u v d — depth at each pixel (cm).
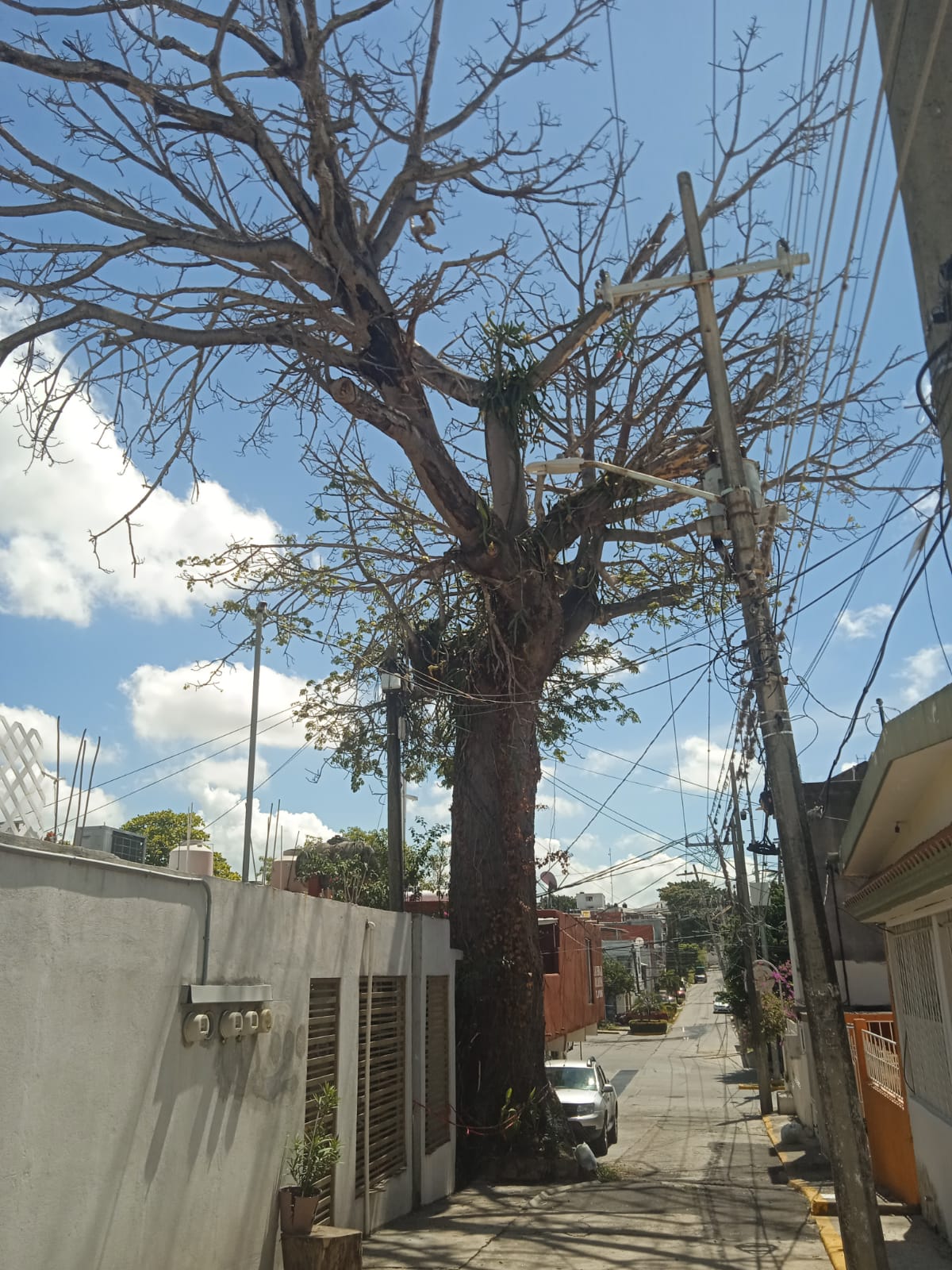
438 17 1243
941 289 396
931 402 400
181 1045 681
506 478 1520
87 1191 568
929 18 412
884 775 858
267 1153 798
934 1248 922
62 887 564
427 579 1593
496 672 1510
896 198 423
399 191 1332
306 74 1173
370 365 1348
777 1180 1387
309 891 2386
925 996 1001
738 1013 2766
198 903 718
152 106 1212
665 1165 1609
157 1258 635
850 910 1160
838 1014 716
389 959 1145
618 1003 6656
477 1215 1113
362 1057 1044
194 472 1295
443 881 2792
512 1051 1411
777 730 782
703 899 2162
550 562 1518
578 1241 961
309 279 1345
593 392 1619
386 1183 1065
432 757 1939
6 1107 507
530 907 1478
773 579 1020
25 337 1212
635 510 1538
